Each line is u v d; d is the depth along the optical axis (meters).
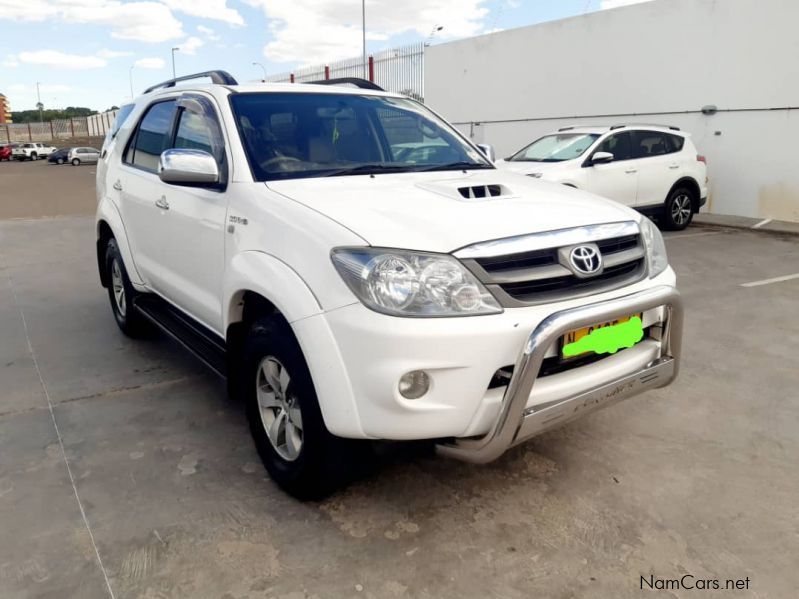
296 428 2.72
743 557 2.43
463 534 2.57
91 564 2.38
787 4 10.70
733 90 11.64
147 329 4.95
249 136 3.21
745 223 11.08
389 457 2.58
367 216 2.50
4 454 3.19
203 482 2.94
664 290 2.64
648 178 9.88
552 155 9.84
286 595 2.23
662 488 2.89
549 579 2.31
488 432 2.35
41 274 7.33
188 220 3.43
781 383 4.08
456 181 3.08
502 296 2.30
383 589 2.26
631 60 13.15
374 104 3.79
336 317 2.30
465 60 16.91
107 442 3.32
